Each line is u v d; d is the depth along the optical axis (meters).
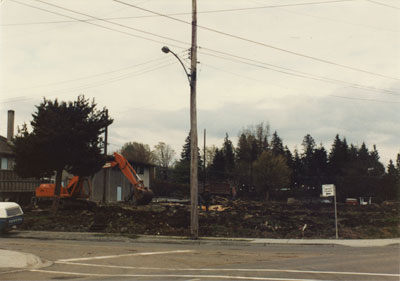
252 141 95.12
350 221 27.77
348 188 88.75
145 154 124.50
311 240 20.20
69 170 31.39
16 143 30.14
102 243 19.06
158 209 36.62
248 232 22.97
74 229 24.31
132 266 12.18
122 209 31.33
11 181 41.28
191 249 16.80
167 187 84.75
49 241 19.80
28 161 29.91
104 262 13.02
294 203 66.88
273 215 32.66
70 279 9.99
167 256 14.45
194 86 22.00
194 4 22.38
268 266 11.98
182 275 10.45
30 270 11.48
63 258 13.94
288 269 11.35
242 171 93.12
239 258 13.90
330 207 52.22
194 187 21.44
